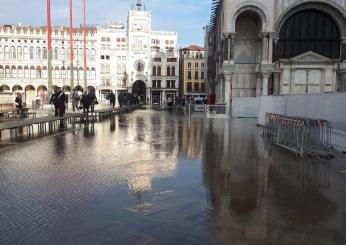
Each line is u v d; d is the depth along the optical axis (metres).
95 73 87.81
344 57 38.50
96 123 25.20
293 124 13.03
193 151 13.01
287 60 38.31
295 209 6.54
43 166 9.96
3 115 27.47
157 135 17.94
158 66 95.06
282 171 9.78
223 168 10.06
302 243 5.04
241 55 39.78
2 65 82.31
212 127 22.88
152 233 5.31
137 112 43.50
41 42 83.44
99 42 88.19
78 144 14.33
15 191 7.43
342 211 6.45
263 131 19.69
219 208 6.51
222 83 40.97
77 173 9.16
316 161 11.30
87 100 27.62
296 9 38.34
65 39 84.56
